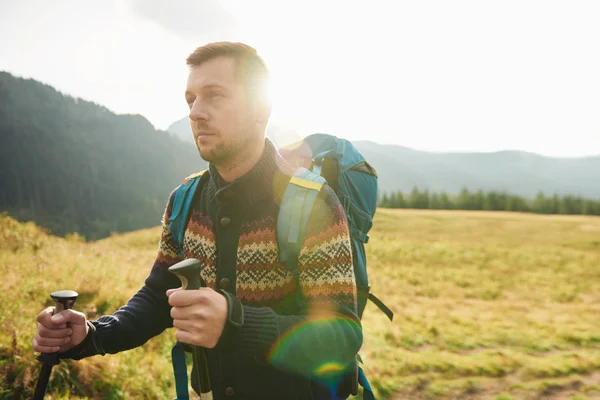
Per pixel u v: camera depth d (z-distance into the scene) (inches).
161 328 59.3
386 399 241.8
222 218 51.6
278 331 42.6
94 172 7701.8
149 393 184.7
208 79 47.2
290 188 50.6
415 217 2321.6
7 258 341.4
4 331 173.8
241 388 52.4
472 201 4596.5
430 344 354.3
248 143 49.5
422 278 805.9
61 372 165.5
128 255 513.0
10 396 148.3
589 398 257.1
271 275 50.4
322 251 48.2
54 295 49.2
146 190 7829.7
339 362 46.4
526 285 769.6
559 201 4581.7
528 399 254.1
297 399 52.4
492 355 329.7
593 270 979.3
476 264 1051.3
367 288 85.3
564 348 365.4
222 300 39.3
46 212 6353.3
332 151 84.3
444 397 250.4
